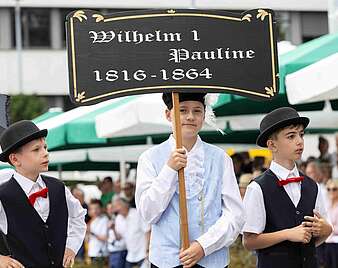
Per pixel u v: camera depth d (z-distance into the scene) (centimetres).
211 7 4106
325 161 1466
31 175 660
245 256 1389
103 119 1294
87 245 1880
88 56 617
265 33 638
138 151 1948
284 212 684
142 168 631
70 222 687
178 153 604
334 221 1192
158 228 620
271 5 4159
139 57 621
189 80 624
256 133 1798
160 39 624
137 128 1345
